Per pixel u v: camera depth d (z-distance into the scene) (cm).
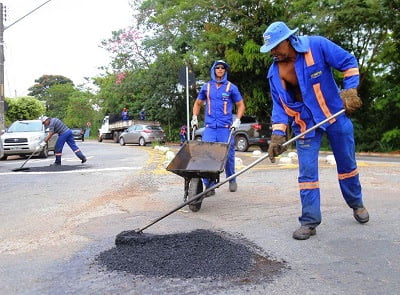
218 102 627
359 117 2080
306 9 1914
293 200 596
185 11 2270
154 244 373
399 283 293
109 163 1232
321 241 393
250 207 556
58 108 7262
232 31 2127
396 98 1827
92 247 388
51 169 1085
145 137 2688
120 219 502
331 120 405
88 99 6266
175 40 2506
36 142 1623
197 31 2356
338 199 591
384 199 582
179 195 658
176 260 332
